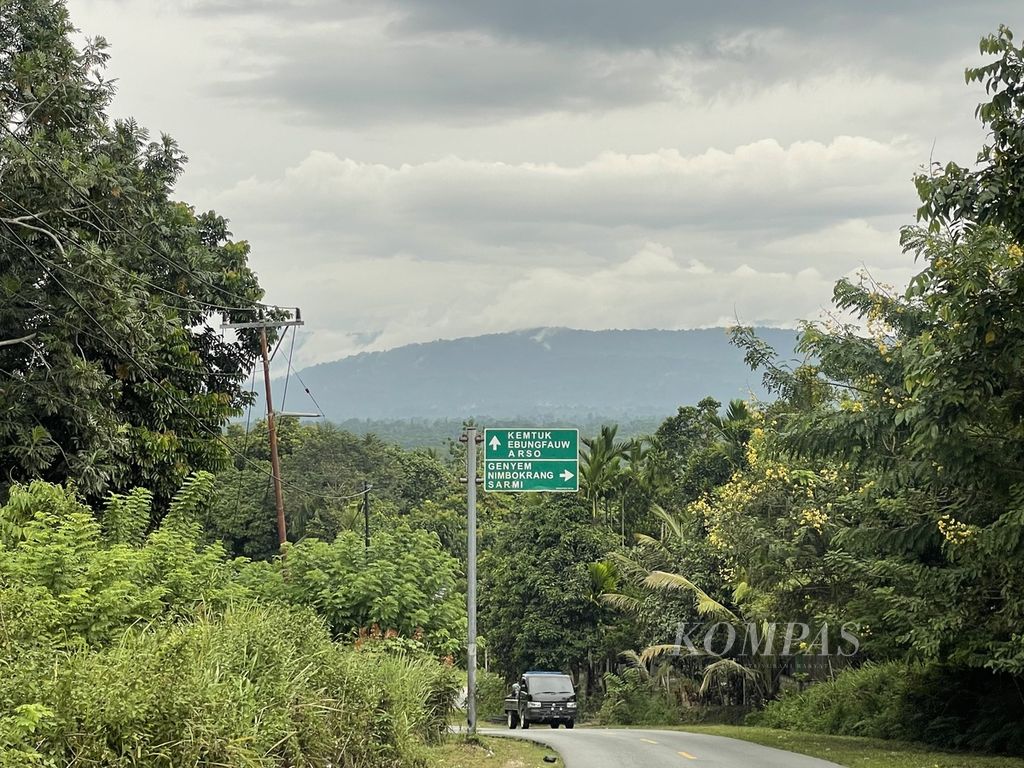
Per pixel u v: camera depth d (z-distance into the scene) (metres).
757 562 25.34
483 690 48.56
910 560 20.23
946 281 13.80
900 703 25.11
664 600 41.88
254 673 11.66
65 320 23.05
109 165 25.72
